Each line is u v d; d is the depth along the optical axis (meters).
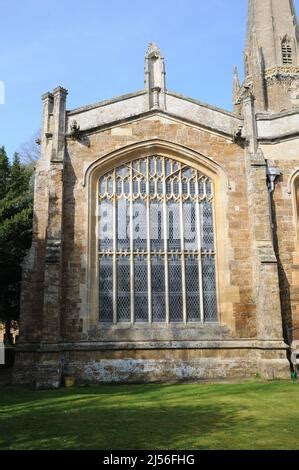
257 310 20.39
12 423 10.93
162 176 22.20
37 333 19.91
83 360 19.48
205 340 20.25
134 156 22.12
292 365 19.94
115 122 22.00
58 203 20.25
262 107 53.06
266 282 19.78
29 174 31.47
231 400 13.94
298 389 15.85
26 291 20.31
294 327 20.69
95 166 21.53
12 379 19.28
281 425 10.26
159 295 21.03
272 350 19.08
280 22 55.56
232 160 22.30
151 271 21.23
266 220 20.84
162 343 19.98
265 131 22.88
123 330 20.19
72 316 19.88
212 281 21.44
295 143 22.55
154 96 22.80
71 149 21.50
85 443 8.84
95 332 19.98
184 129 22.39
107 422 10.93
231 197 21.89
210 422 10.73
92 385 18.62
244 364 20.00
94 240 21.09
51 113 22.47
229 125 22.84
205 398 14.51
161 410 12.53
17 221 25.89
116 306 20.62
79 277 20.31
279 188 22.11
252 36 56.28
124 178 22.00
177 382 18.75
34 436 9.51
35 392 16.95
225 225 21.56
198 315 20.97
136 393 16.08
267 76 54.31
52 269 19.25
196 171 22.39
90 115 22.11
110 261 21.09
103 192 21.73
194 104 22.92
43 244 21.06
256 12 56.72
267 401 13.63
